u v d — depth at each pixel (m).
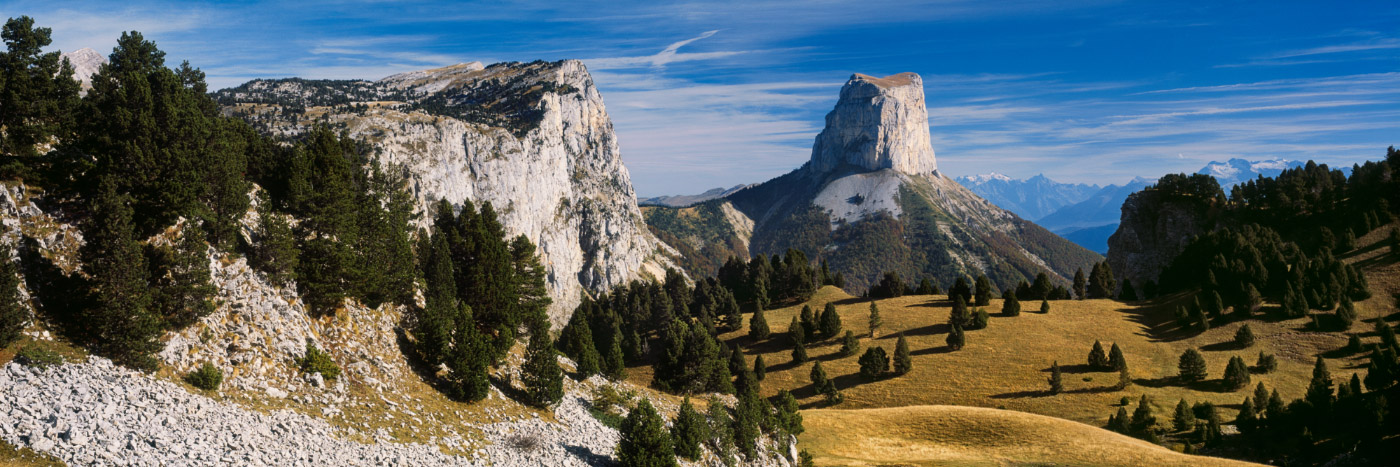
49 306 35.47
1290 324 136.62
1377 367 96.00
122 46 54.66
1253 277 150.88
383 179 65.81
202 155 43.44
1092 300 174.88
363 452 38.28
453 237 70.00
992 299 183.50
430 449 41.81
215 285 40.47
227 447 33.16
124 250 35.88
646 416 49.50
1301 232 183.88
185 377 36.69
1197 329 143.75
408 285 55.75
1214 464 73.44
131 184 40.03
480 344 51.22
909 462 81.75
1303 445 86.12
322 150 55.41
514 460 45.09
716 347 80.44
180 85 47.53
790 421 73.44
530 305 76.38
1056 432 88.06
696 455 53.94
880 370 137.25
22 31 41.34
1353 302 139.00
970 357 141.38
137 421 31.86
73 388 31.94
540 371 54.81
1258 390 101.06
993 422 92.25
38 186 39.09
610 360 73.50
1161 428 101.69
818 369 132.38
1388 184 175.38
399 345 51.50
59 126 41.81
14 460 26.78
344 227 51.91
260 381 39.47
